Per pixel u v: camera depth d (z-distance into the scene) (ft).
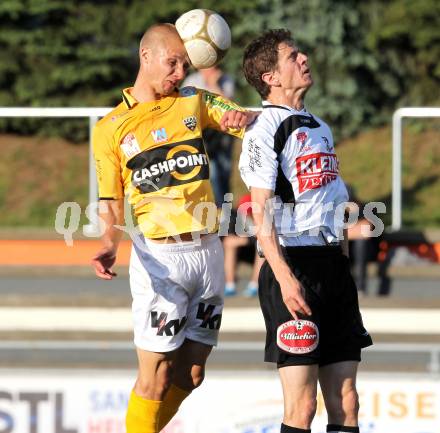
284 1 160.66
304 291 49.11
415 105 164.96
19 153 150.51
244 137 50.37
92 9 165.37
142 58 52.44
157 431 55.36
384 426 74.69
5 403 76.48
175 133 52.26
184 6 162.71
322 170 49.85
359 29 163.43
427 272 83.87
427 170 143.23
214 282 54.13
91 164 82.38
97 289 84.43
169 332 53.31
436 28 163.02
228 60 159.53
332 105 158.40
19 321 81.76
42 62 161.99
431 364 78.84
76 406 76.38
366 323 80.69
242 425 75.20
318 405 73.15
